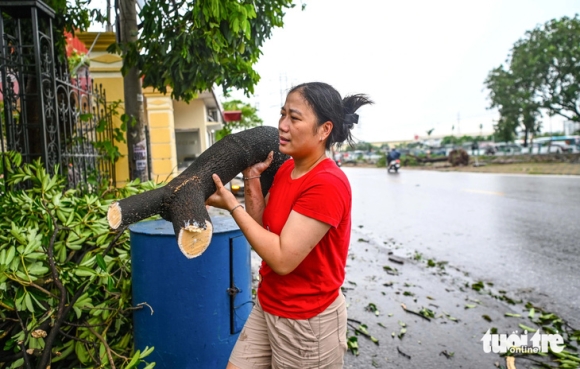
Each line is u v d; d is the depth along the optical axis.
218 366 2.28
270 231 1.68
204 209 1.60
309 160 1.65
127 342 2.51
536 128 27.52
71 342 2.34
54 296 2.21
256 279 4.55
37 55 3.27
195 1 3.76
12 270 2.17
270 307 1.70
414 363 2.98
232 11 3.50
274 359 1.72
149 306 2.23
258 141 1.84
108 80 6.08
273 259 1.51
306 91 1.59
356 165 45.12
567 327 3.56
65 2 4.17
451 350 3.16
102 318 2.41
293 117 1.59
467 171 23.42
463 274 4.99
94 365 2.27
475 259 5.58
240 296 2.34
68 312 2.17
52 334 2.06
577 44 22.14
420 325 3.58
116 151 4.77
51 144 3.55
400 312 3.86
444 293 4.36
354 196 13.21
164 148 10.26
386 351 3.14
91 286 2.40
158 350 2.25
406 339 3.33
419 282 4.71
